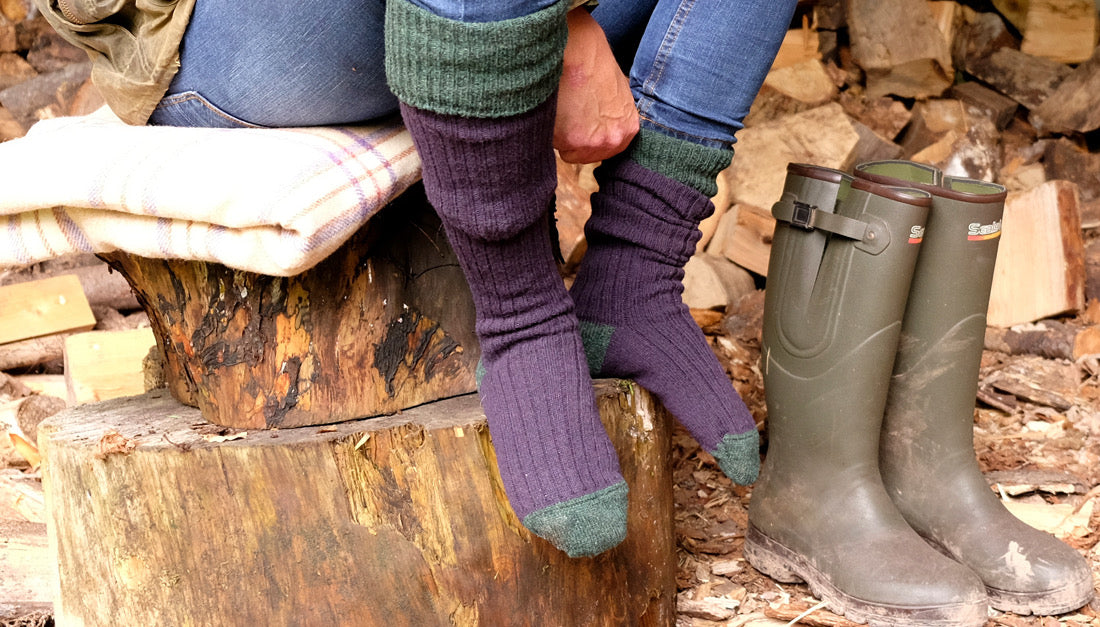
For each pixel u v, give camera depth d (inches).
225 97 37.5
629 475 45.8
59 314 80.1
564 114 38.6
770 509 54.1
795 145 96.2
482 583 42.2
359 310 41.7
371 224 41.1
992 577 50.6
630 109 40.6
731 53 41.4
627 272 44.2
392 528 40.9
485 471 41.5
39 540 53.9
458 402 44.9
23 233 38.4
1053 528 57.7
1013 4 120.0
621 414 44.9
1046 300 88.0
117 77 39.0
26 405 70.1
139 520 40.1
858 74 112.5
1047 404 75.7
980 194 51.1
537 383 38.0
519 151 33.1
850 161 96.1
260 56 35.9
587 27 38.7
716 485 64.4
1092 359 82.4
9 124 94.7
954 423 53.5
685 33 41.7
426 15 30.4
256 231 35.2
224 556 40.2
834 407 50.4
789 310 51.6
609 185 43.8
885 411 54.9
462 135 32.1
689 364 43.7
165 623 40.9
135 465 39.6
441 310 44.4
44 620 51.0
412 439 40.9
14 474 64.0
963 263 51.3
